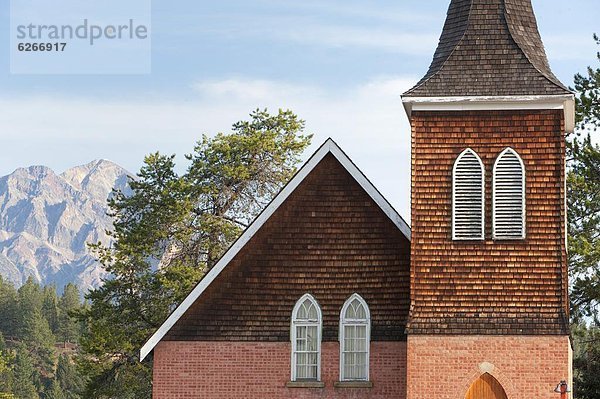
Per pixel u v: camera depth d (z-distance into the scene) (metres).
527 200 46.53
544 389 45.56
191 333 49.59
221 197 75.12
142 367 73.00
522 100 46.44
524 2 49.72
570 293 64.94
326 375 49.00
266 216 50.09
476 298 46.34
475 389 46.03
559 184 46.44
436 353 46.09
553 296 46.09
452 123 47.06
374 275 49.41
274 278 49.72
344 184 50.12
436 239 46.72
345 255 49.66
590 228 64.69
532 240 46.41
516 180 46.62
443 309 46.38
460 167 46.88
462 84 47.31
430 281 46.53
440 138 47.06
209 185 74.81
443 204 46.81
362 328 49.19
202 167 75.56
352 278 49.50
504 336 45.91
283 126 77.81
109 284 74.75
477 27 48.78
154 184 76.44
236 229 73.94
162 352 49.59
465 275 46.47
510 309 46.16
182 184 74.19
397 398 48.56
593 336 67.75
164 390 49.38
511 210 46.56
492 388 45.94
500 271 46.38
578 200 65.62
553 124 46.69
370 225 49.72
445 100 46.62
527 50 48.38
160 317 73.00
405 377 48.62
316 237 49.84
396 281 49.22
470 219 46.72
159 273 73.56
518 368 45.75
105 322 74.62
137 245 74.25
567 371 45.56
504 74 47.53
